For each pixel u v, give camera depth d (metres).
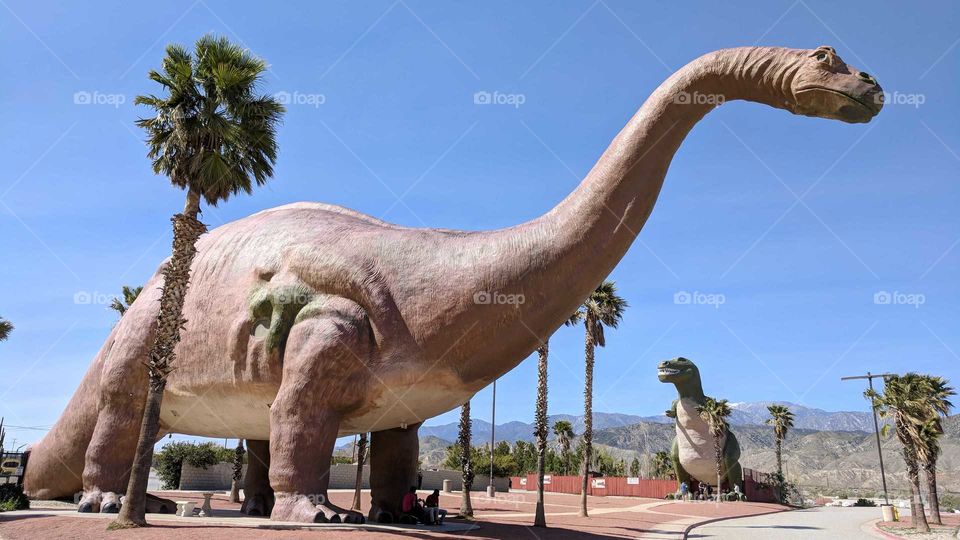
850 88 11.17
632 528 24.27
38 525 13.21
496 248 13.72
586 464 31.42
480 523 19.16
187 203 14.88
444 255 14.13
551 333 13.70
